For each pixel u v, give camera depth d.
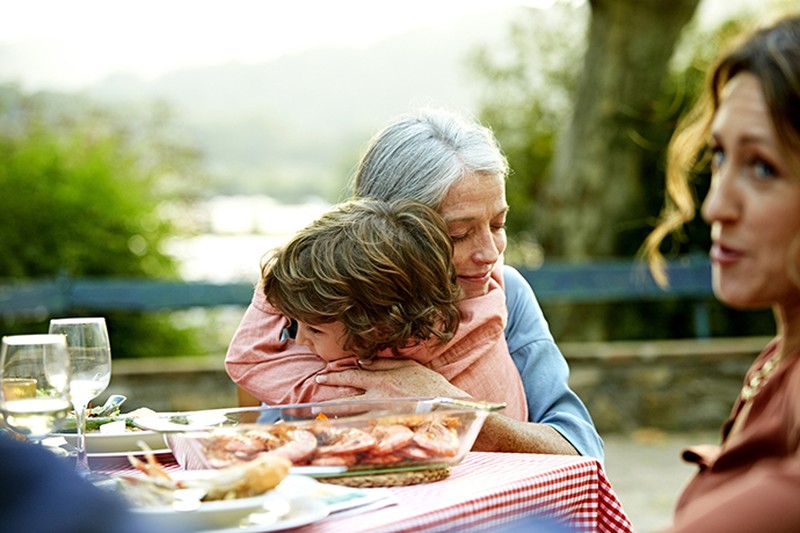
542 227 11.04
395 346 2.46
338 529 1.68
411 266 2.40
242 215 13.21
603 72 10.41
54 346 1.97
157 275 9.90
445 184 2.55
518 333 2.86
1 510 1.35
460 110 2.75
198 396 7.82
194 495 1.73
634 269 9.07
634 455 7.46
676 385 8.38
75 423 2.49
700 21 11.15
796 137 1.44
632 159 10.58
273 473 1.74
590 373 8.30
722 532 1.30
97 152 10.23
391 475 2.01
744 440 1.45
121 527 1.39
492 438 2.55
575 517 2.19
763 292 1.50
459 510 1.84
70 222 9.67
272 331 2.73
